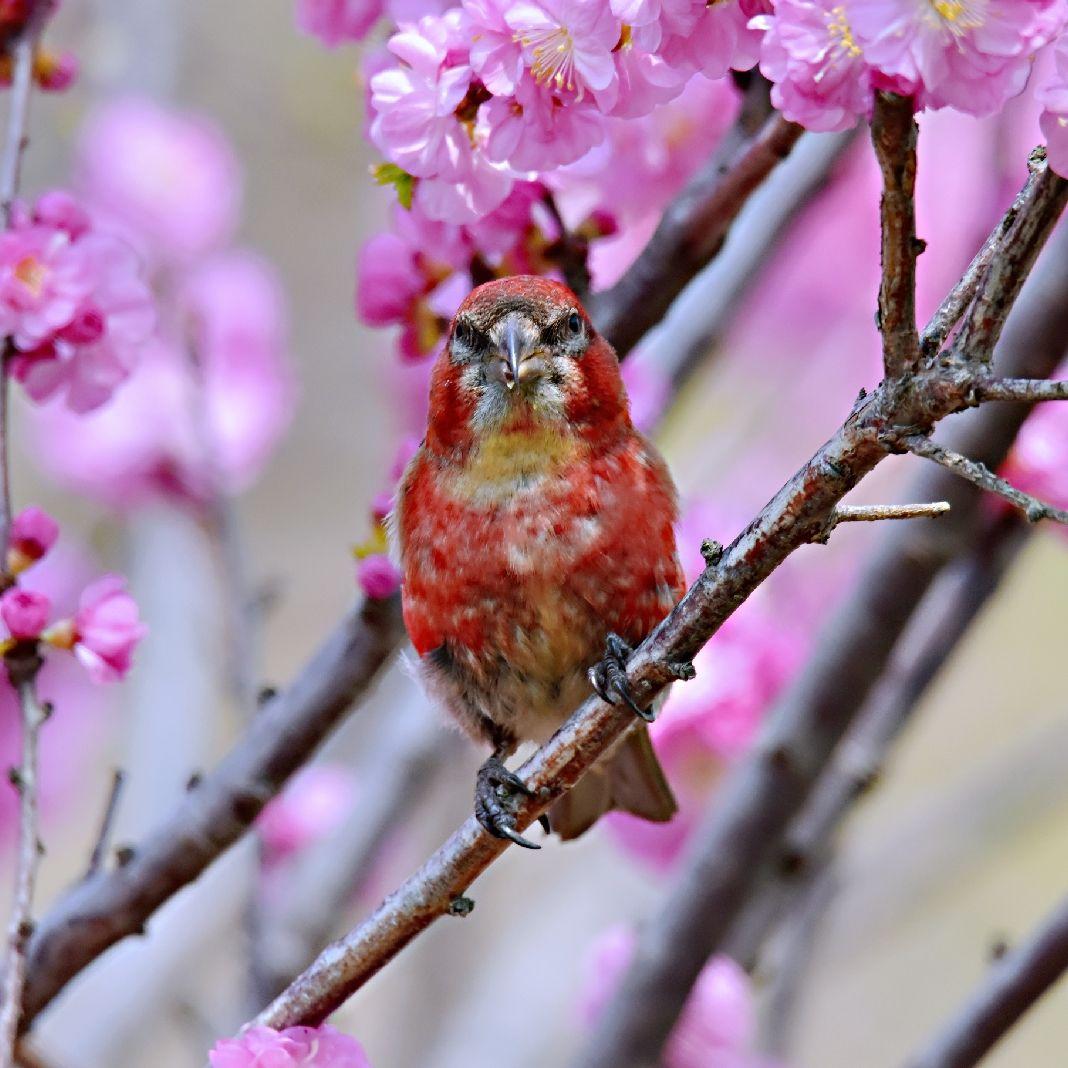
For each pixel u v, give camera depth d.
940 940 14.40
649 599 7.45
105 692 13.28
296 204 15.30
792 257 12.99
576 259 7.79
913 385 4.82
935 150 11.77
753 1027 9.91
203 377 10.37
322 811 10.88
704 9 5.53
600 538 7.35
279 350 12.38
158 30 13.20
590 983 9.53
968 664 15.95
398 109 6.27
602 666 7.11
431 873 6.24
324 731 7.71
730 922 8.51
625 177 8.97
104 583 6.99
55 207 7.57
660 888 11.24
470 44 6.09
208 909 11.05
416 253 7.84
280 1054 5.95
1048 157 4.45
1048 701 15.68
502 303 7.41
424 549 7.55
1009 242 4.66
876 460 5.02
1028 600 16.27
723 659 10.28
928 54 4.45
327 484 16.19
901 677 9.38
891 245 4.65
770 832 8.43
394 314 7.85
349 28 7.82
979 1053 7.80
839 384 12.97
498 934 12.11
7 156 7.73
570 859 12.49
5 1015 6.40
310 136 14.50
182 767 11.43
